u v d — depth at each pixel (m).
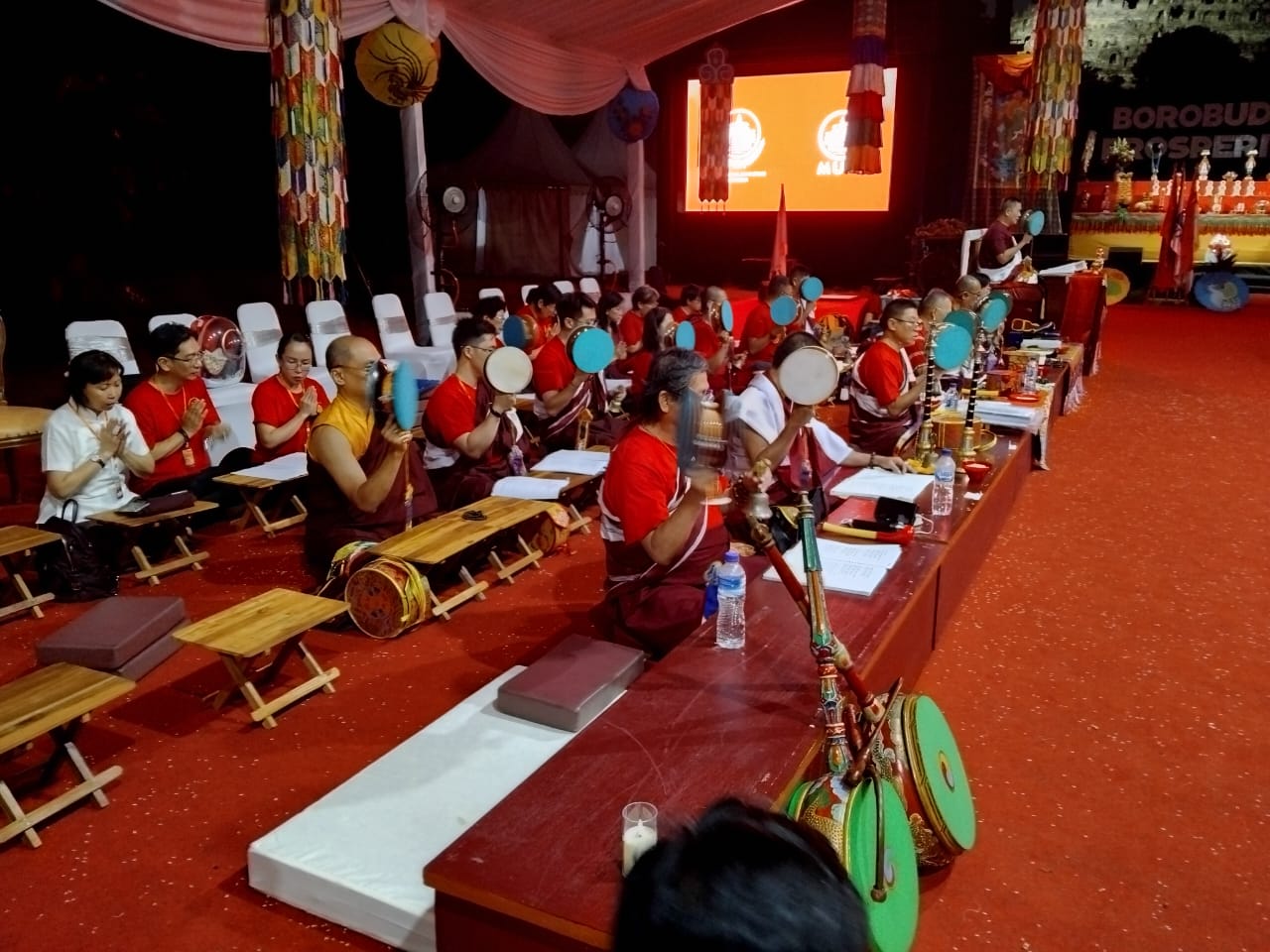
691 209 17.56
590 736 2.23
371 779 2.57
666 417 3.06
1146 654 3.72
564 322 5.69
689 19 10.03
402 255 16.56
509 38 9.16
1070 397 8.15
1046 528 5.19
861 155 12.95
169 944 2.22
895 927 1.83
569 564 4.66
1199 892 2.40
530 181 16.48
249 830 2.64
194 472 5.02
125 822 2.67
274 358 6.98
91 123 12.64
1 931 2.26
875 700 2.18
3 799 2.54
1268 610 4.14
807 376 2.94
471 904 1.84
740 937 0.64
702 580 3.23
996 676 3.52
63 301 12.38
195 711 3.26
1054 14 8.88
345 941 2.22
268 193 15.44
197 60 13.40
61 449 4.25
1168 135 16.75
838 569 3.16
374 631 3.78
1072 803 2.76
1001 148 15.42
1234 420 7.85
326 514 4.13
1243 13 15.80
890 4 15.41
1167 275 16.02
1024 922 2.28
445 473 4.92
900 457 4.83
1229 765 2.97
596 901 1.73
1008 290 9.47
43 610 4.09
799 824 0.77
